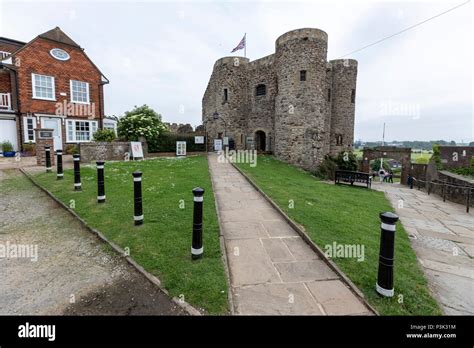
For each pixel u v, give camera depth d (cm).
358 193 1105
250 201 731
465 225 730
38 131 1148
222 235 461
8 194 709
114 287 319
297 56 1773
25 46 1522
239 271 362
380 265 312
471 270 421
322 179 1639
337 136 2477
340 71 2448
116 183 837
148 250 400
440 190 1359
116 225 496
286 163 1812
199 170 1180
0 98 1474
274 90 2122
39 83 1579
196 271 345
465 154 1742
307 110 1770
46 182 821
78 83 1750
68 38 1719
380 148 2562
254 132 2308
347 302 299
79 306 286
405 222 744
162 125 1953
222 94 2344
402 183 2434
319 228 520
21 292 311
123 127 1766
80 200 646
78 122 1759
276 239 475
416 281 362
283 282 337
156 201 639
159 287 315
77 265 371
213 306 282
